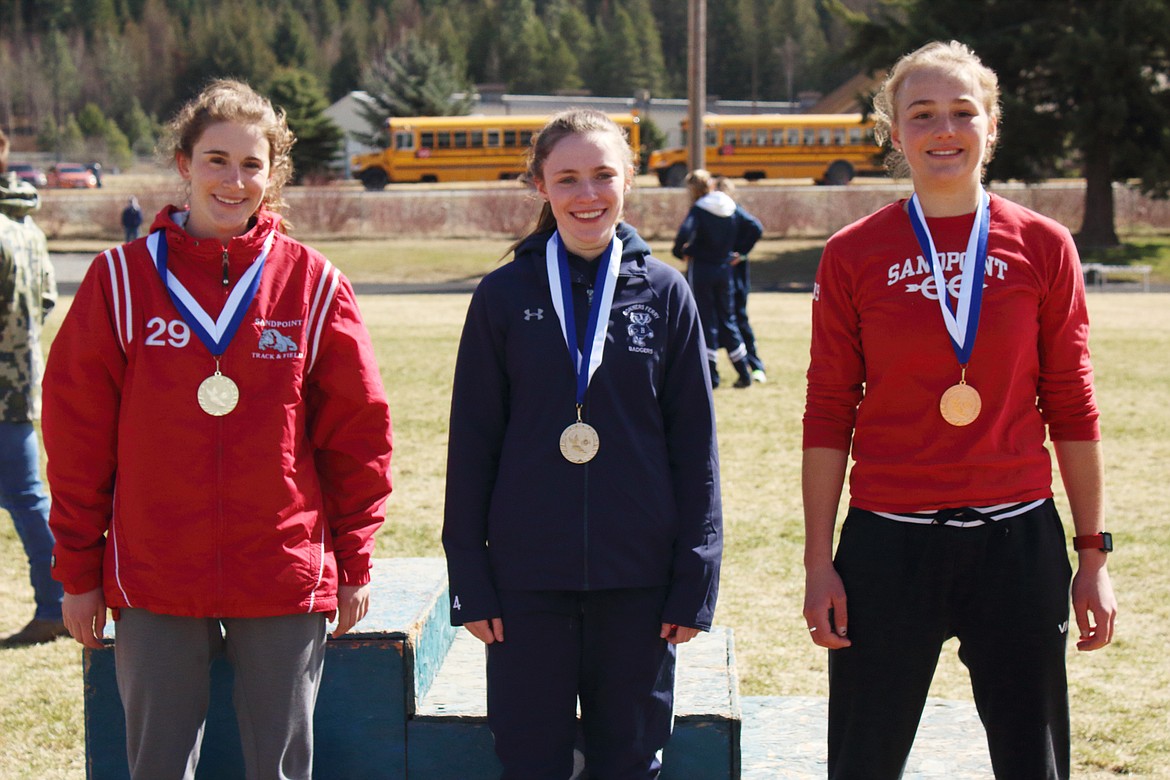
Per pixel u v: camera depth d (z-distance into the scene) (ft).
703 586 8.39
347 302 8.56
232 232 8.43
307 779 8.43
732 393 31.81
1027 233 8.04
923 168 8.03
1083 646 8.14
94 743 9.50
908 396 7.99
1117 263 95.76
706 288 31.81
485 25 397.60
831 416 8.36
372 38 402.31
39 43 387.96
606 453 8.36
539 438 8.39
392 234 119.14
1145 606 15.37
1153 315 56.85
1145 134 97.76
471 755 9.45
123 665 8.17
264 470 8.04
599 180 8.53
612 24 422.00
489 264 98.32
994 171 98.48
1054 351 8.11
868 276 8.10
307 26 428.15
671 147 246.06
